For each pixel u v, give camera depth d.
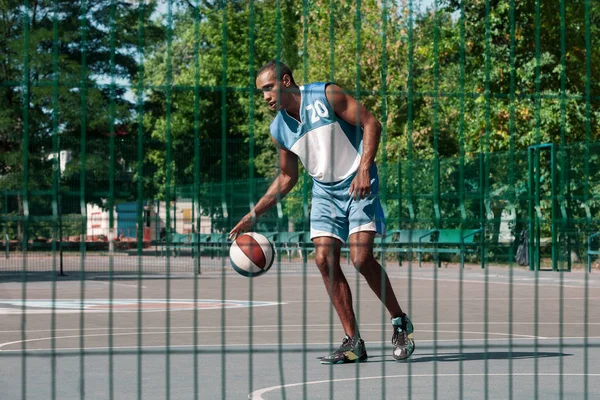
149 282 20.25
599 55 24.64
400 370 6.30
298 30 28.53
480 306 12.77
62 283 19.88
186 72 41.88
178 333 9.09
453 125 27.17
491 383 5.68
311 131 6.62
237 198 28.81
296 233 26.67
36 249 34.56
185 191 31.23
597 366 6.50
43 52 42.50
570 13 24.12
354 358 6.72
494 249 24.09
